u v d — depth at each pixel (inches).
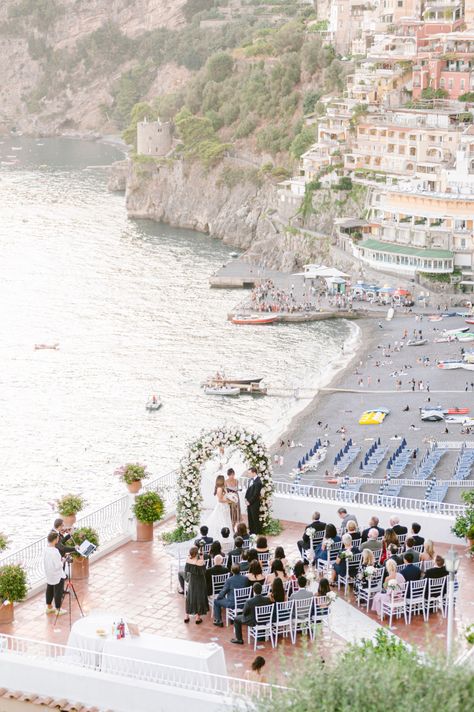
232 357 7037.4
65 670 1578.5
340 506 2169.0
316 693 1190.9
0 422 5841.5
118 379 6584.6
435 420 5625.0
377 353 6998.0
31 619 1829.5
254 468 2119.8
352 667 1201.4
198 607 1796.3
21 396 6274.6
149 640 1619.1
